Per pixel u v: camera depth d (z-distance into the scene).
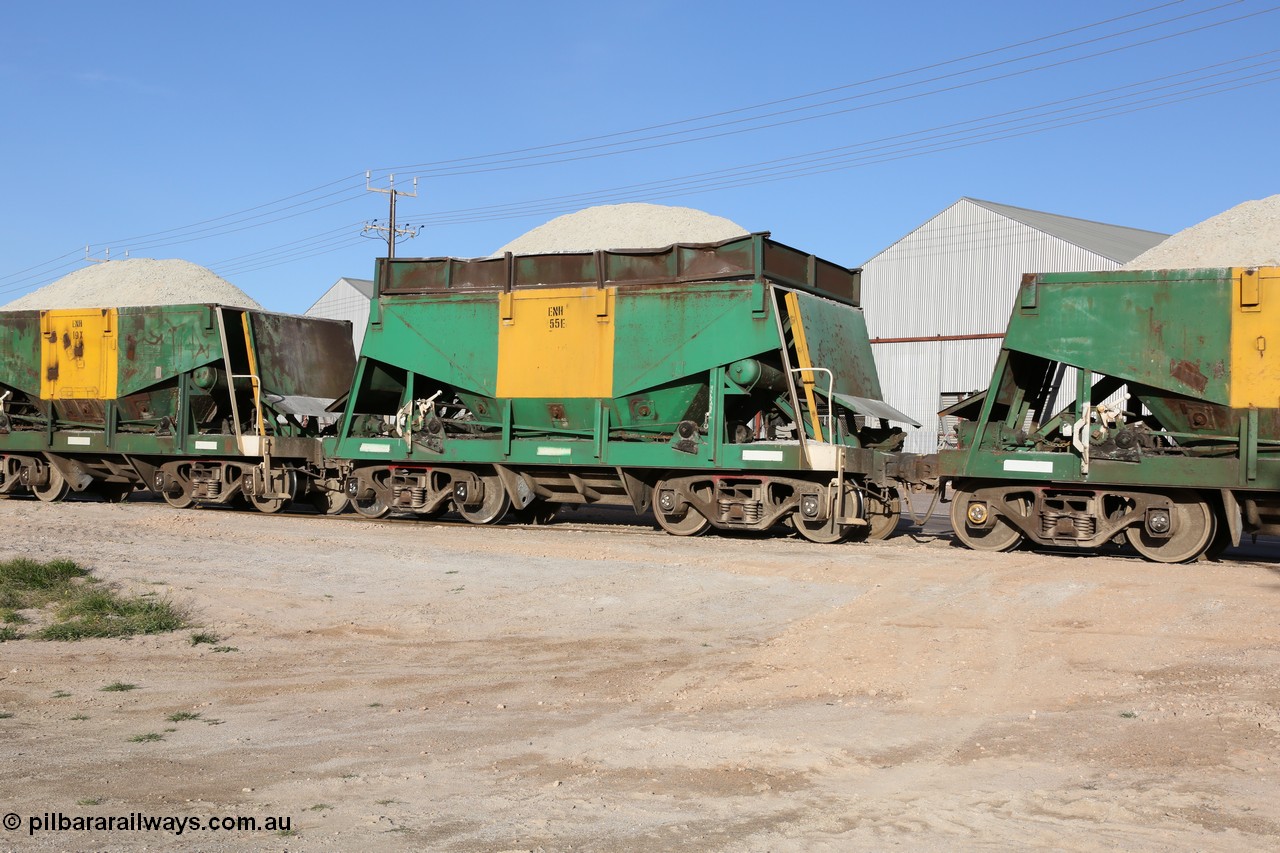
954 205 43.81
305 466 23.58
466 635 11.09
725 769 6.73
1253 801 5.96
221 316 23.64
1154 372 15.46
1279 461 14.50
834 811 5.90
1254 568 14.09
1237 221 44.56
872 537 18.86
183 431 24.05
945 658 9.66
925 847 5.31
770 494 18.28
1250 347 14.88
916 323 44.47
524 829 5.62
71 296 60.34
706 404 19.02
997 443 16.86
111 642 10.74
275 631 11.27
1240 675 8.77
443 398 21.69
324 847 5.36
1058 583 12.53
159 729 7.85
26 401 26.58
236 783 6.47
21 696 8.83
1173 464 15.12
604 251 19.62
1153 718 7.73
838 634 10.64
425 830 5.62
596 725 7.85
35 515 20.03
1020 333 16.30
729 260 18.53
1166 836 5.44
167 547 16.00
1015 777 6.48
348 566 14.70
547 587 13.30
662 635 10.98
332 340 26.19
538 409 20.12
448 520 22.52
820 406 18.19
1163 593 11.81
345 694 8.90
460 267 21.17
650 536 18.39
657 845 5.37
